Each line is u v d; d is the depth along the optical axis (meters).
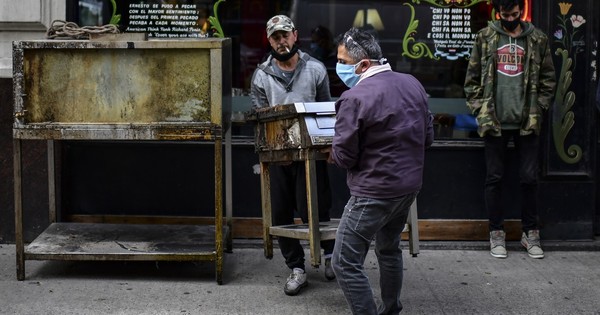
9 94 6.34
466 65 6.53
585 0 6.43
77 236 5.95
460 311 5.19
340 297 5.39
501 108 6.18
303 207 5.46
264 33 6.48
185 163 6.50
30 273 5.82
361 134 4.38
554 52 6.45
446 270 6.02
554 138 6.53
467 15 6.49
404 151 4.38
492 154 6.27
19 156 5.53
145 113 5.43
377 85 4.38
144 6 6.45
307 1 6.46
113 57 5.39
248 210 6.55
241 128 6.54
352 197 4.47
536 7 6.42
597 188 6.77
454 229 6.58
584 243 6.56
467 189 6.56
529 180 6.28
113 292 5.45
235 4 6.45
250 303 5.28
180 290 5.50
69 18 6.36
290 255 5.47
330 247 5.59
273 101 5.52
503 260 6.27
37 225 6.46
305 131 5.03
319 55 6.51
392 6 6.49
